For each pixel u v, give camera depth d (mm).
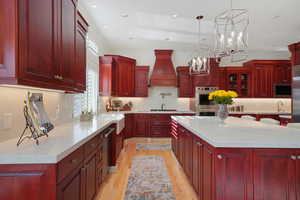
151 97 6031
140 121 5438
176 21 3770
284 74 5797
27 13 1194
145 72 5621
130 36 4703
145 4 3098
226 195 1535
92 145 1984
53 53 1543
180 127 3104
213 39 4855
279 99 6191
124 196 2355
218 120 3053
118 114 4441
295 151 1542
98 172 2266
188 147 2541
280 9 3238
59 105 2520
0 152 1208
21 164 1146
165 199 2291
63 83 1778
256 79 5805
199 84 5676
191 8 3223
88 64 3721
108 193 2430
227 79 5832
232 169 1537
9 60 1105
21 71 1146
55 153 1190
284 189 1534
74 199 1469
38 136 1548
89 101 3861
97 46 4375
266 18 3596
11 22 1104
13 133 1596
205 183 1833
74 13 2059
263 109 6191
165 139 5457
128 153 4191
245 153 1543
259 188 1534
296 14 3422
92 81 4035
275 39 4891
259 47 5625
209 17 3570
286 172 1535
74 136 1735
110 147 3137
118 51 5883
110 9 3275
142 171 3164
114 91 4879
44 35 1402
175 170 3209
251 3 3033
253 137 1675
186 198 2314
